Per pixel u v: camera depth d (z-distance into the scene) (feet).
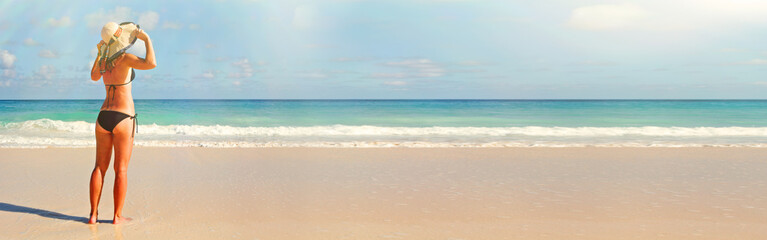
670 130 52.70
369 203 15.11
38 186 17.40
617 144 35.83
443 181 19.12
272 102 132.87
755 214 13.79
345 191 17.01
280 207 14.46
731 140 42.57
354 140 40.86
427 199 15.74
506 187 17.90
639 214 13.80
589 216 13.55
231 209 14.11
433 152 28.76
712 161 25.14
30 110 87.66
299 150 29.53
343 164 23.77
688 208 14.56
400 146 32.37
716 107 114.73
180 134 46.62
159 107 85.25
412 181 19.10
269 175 20.38
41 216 13.06
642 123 71.61
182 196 15.93
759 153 28.66
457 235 11.62
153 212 13.70
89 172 20.59
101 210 13.85
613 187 17.97
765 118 81.10
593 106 118.62
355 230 12.02
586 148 31.19
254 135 46.21
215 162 24.14
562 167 22.93
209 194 16.30
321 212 13.88
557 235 11.66
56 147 30.55
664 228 12.32
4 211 13.57
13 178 19.04
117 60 11.39
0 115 76.69
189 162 23.99
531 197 16.11
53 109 89.81
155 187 17.49
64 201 14.97
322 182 18.80
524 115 88.84
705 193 16.83
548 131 51.24
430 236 11.53
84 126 52.85
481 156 26.99
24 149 29.01
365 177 20.02
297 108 100.12
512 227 12.37
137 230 11.83
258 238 11.28
